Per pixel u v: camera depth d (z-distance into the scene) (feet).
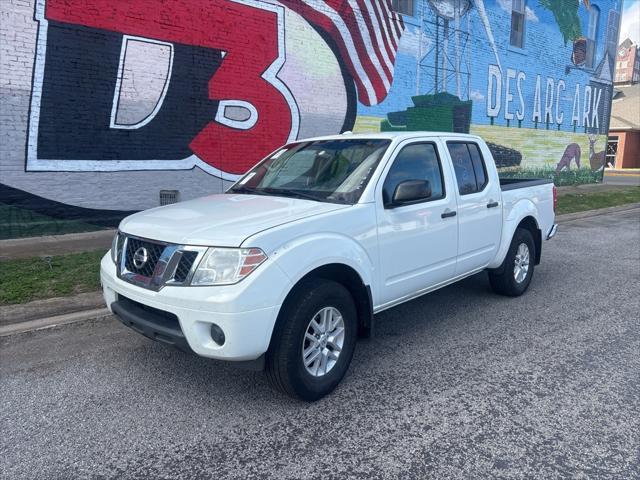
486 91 54.24
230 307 9.94
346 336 12.21
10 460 9.50
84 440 10.16
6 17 25.63
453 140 16.67
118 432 10.44
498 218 18.03
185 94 31.71
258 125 35.32
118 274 11.85
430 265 14.94
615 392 12.03
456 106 50.88
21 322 16.61
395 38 43.52
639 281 22.54
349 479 8.92
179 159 32.07
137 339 15.43
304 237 11.14
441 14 47.39
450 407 11.36
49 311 17.17
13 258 22.89
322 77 38.60
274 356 10.84
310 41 37.47
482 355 14.26
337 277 12.55
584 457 9.49
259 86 35.01
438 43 47.55
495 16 53.57
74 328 16.28
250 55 34.27
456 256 16.02
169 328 10.73
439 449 9.77
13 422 10.83
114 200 30.01
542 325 16.76
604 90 73.56
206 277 10.24
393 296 13.80
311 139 16.49
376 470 9.16
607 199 53.88
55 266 21.63
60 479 8.97
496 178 18.21
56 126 27.66
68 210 28.68
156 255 11.07
